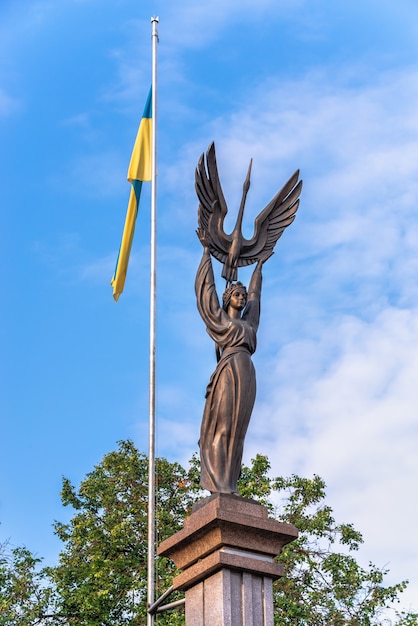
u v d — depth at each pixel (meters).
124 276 23.27
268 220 16.55
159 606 16.56
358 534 28.45
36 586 27.61
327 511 28.86
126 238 23.17
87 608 26.55
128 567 27.73
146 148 23.20
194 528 13.87
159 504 29.44
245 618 13.30
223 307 15.66
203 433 14.80
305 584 27.45
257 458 29.52
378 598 27.33
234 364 14.82
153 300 20.55
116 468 30.16
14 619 26.66
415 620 26.91
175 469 30.30
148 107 23.44
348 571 27.44
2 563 27.91
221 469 14.44
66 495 29.81
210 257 15.78
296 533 14.00
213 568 13.54
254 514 13.96
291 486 29.34
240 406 14.60
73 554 28.50
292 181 16.81
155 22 23.59
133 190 23.23
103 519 29.09
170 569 26.98
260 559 13.77
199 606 13.71
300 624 26.45
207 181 16.14
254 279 15.99
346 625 26.62
